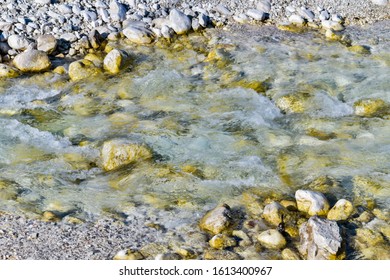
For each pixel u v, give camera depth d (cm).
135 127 741
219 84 827
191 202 633
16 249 570
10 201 629
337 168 678
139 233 593
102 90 820
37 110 782
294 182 662
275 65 866
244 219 611
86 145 716
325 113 770
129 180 662
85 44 903
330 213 614
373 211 623
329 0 1053
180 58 889
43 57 857
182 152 700
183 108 779
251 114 764
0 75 841
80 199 636
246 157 693
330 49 915
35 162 687
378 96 799
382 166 680
